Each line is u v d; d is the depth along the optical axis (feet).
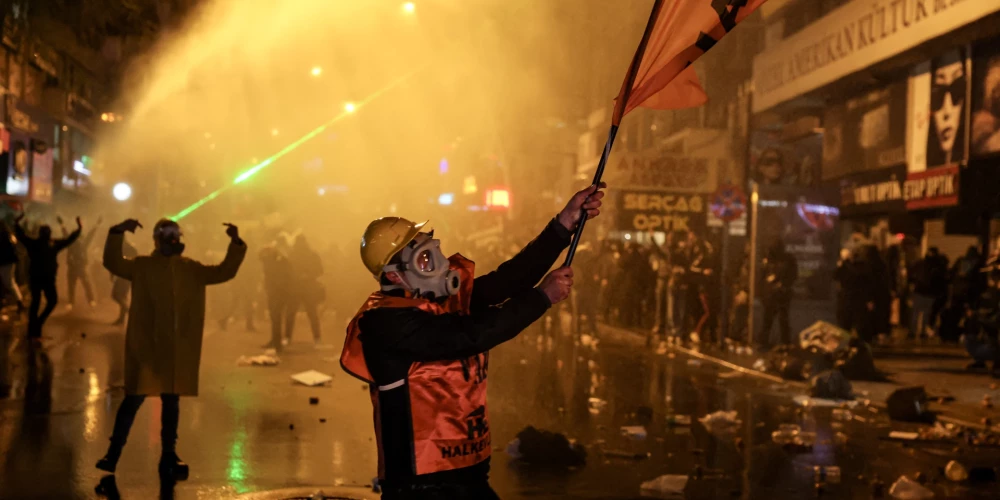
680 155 72.28
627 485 25.00
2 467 24.57
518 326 11.35
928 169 55.26
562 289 11.55
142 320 24.31
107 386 38.24
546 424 34.30
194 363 24.58
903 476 25.38
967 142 51.01
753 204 63.16
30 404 33.68
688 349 62.80
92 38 51.13
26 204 90.17
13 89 83.56
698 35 13.03
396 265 11.81
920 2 49.37
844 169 66.90
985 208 52.54
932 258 64.69
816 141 78.74
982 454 30.42
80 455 26.22
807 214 63.31
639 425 34.58
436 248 11.94
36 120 91.50
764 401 41.27
